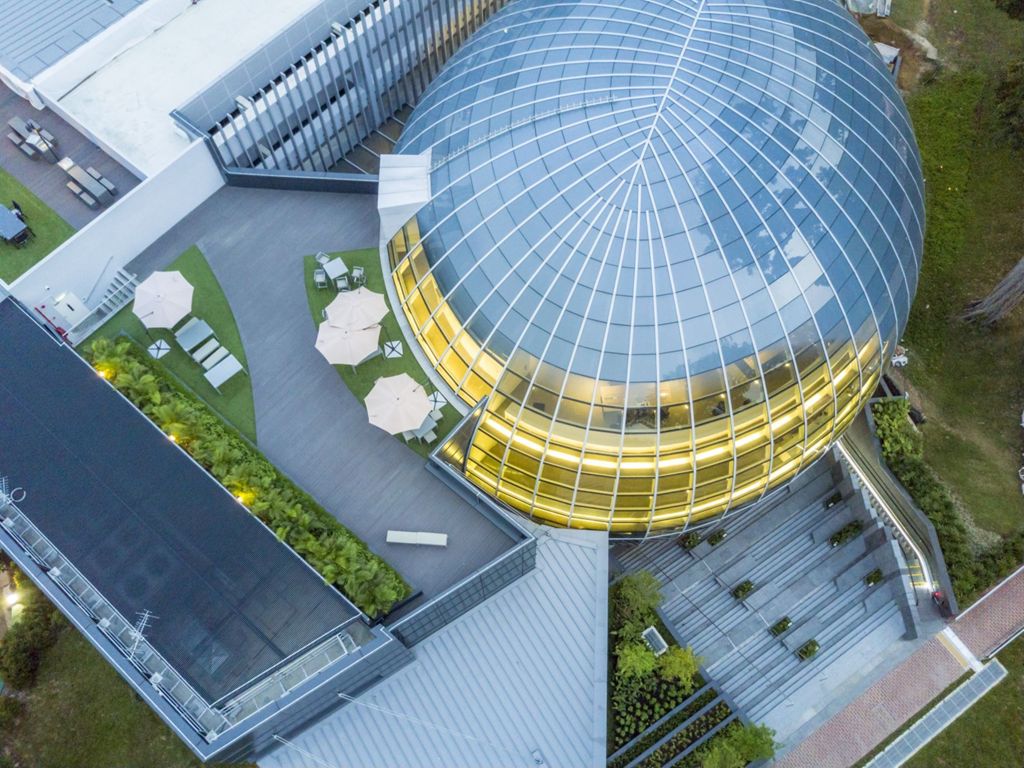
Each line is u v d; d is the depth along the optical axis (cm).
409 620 2942
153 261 3828
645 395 3075
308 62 4322
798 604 3981
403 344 3528
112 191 3912
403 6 4672
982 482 4381
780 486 3722
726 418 3155
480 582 3114
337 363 3372
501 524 3234
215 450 3192
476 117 3481
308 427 3422
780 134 3195
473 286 3219
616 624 3653
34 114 4178
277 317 3662
